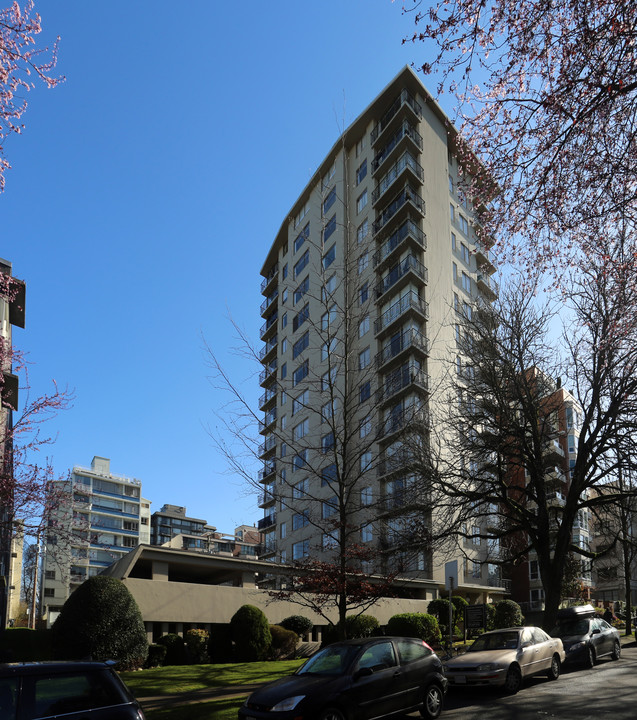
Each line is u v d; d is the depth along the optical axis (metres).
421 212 39.25
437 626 23.25
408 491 20.64
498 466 21.17
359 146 45.81
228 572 23.91
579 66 6.81
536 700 12.10
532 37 6.89
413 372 33.66
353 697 9.34
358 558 13.95
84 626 15.60
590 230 8.41
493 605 29.78
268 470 17.41
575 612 19.47
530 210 8.06
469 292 42.09
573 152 7.49
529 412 20.98
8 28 8.58
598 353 19.02
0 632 20.09
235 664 17.55
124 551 82.25
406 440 20.94
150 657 17.50
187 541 101.88
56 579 70.12
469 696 13.17
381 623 25.33
